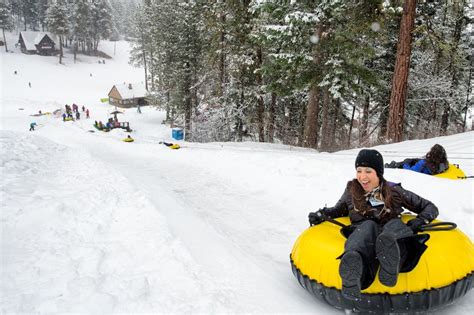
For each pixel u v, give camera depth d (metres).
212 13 27.16
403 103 15.34
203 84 35.28
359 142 19.48
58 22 101.69
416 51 22.42
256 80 25.16
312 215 4.14
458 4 15.96
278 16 17.73
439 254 3.44
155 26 52.12
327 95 19.27
